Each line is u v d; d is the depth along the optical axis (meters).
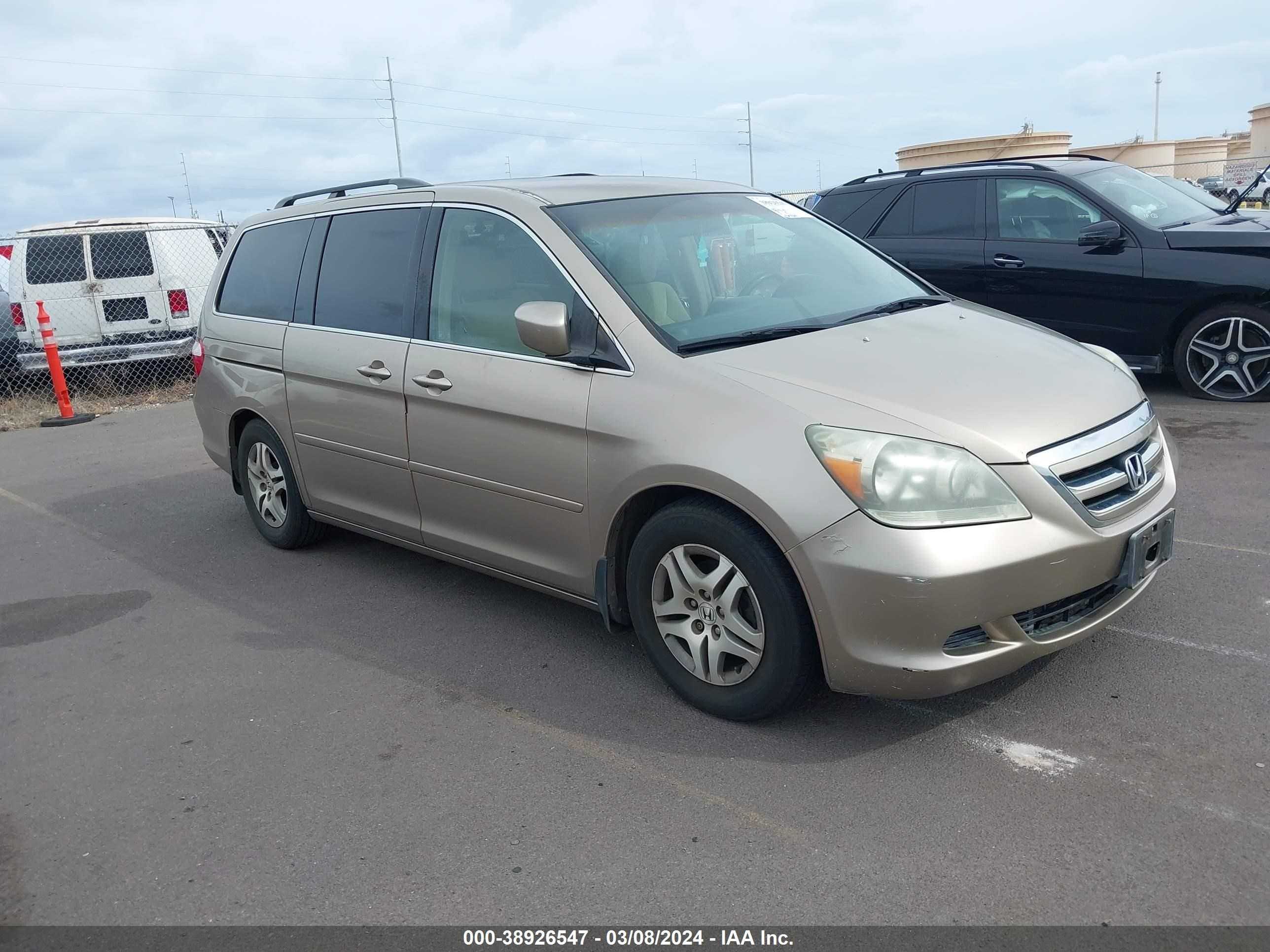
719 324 3.73
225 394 5.57
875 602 3.00
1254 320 7.13
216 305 5.76
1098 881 2.60
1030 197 7.98
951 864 2.71
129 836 3.13
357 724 3.72
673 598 3.54
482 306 4.11
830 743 3.33
